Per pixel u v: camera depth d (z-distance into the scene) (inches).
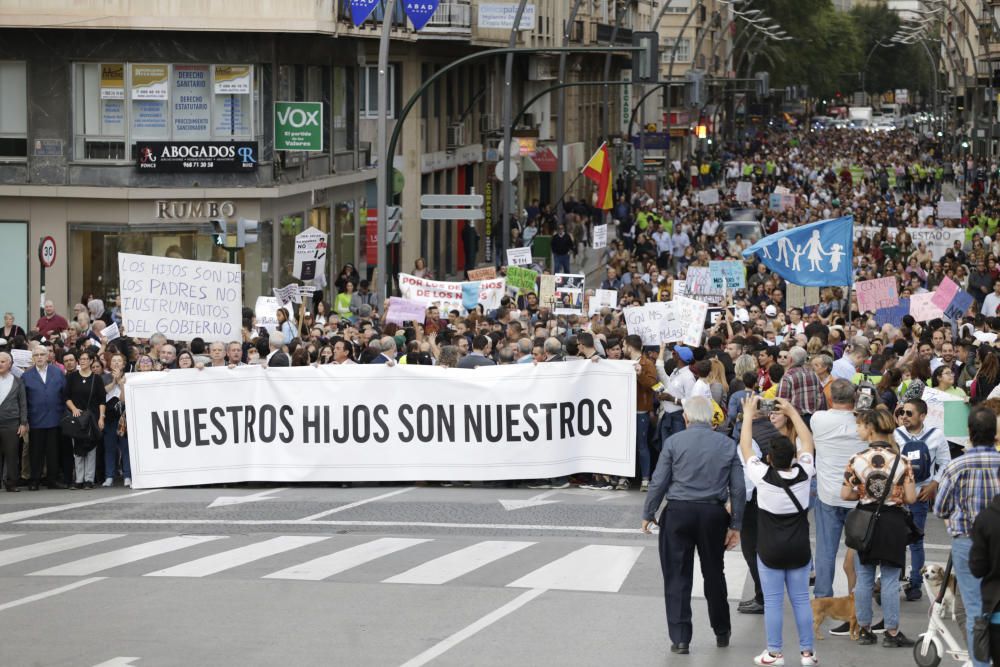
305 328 1375.5
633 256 2586.1
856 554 631.2
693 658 583.5
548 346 1063.0
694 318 1176.8
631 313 1189.7
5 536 876.6
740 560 792.3
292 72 2031.3
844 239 1334.9
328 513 939.3
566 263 2433.6
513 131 2659.9
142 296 1123.9
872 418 613.9
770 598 575.2
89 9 1830.7
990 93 4411.9
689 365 1015.0
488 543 828.6
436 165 2679.6
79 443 1065.5
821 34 6929.1
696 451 599.2
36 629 621.6
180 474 1040.8
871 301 1386.6
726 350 1074.1
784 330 1312.7
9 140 1876.2
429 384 1031.0
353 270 1776.6
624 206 3097.9
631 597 685.9
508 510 947.3
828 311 1614.2
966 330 1196.5
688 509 594.9
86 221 1872.5
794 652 604.1
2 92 1871.3
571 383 1024.2
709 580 601.3
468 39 2512.3
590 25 3742.6
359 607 660.1
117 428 1077.1
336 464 1037.8
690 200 3575.3
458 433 1031.6
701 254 2063.2
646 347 1186.6
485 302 1536.7
